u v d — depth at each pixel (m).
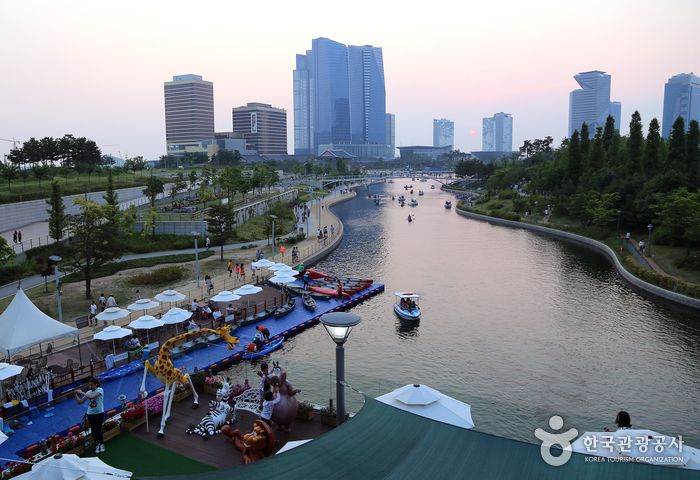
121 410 28.66
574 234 107.50
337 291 59.31
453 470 11.94
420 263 83.06
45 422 26.70
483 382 37.81
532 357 42.81
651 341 46.56
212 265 71.19
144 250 79.12
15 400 26.95
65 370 32.12
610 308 57.31
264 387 23.45
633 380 38.22
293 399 23.42
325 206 177.88
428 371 39.88
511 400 34.75
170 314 38.44
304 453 13.20
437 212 170.50
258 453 20.42
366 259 86.31
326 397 28.84
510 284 68.88
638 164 114.81
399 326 51.12
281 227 109.69
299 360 41.25
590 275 74.25
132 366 34.12
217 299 45.09
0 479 20.19
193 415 25.67
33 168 117.06
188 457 21.39
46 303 50.41
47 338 30.03
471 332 49.34
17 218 85.25
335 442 13.70
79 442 22.05
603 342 46.34
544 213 136.50
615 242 91.81
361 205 198.62
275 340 43.53
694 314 54.69
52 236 67.81
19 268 57.94
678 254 75.19
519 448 12.33
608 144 142.12
